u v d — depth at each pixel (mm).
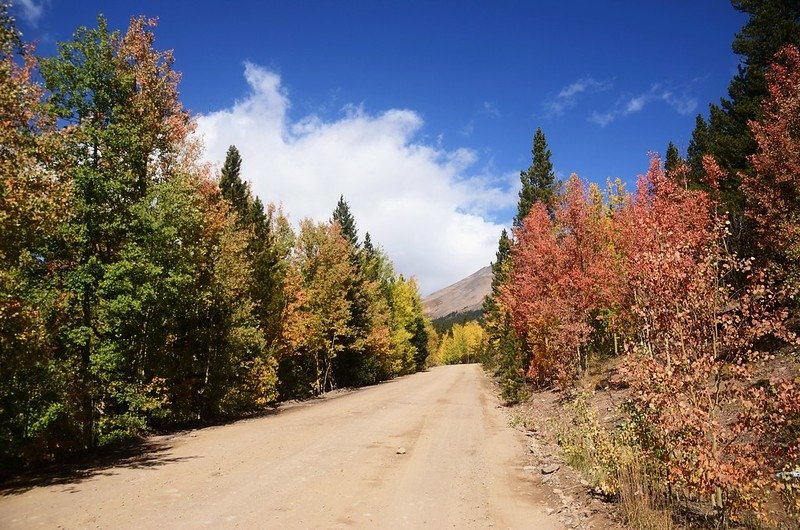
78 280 13766
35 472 11320
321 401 28953
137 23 18016
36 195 10164
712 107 28484
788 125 16953
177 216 15797
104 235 15039
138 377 15914
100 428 14062
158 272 14688
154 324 16062
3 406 10898
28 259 11031
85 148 14609
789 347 12953
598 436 9648
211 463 11578
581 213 22234
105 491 9109
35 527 7082
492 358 52438
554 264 23172
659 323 6789
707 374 6223
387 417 20453
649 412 6766
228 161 34594
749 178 17734
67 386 12586
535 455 12719
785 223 15148
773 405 5762
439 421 19344
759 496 5930
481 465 11680
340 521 7426
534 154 41906
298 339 27422
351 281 40125
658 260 6832
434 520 7594
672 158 39719
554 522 7465
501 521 7562
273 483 9648
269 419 20594
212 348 20516
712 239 7320
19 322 9844
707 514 6984
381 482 9922
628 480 7609
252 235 26109
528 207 40406
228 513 7711
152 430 17906
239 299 22906
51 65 14422
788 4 22844
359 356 41188
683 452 6316
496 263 51156
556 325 22500
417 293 70438
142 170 16656
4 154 10086
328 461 11812
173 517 7484
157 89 18328
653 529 6430
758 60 24438
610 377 20984
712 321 6395
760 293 6293
